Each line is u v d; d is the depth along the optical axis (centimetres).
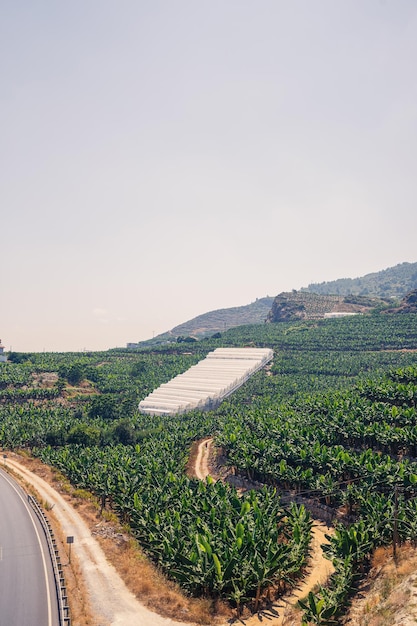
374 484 5906
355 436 7388
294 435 7688
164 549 4509
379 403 8200
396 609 3325
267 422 8781
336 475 6756
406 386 8769
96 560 4559
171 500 5962
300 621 3666
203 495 6031
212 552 4278
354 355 19462
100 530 5388
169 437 9956
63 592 3719
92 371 17638
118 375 18312
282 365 18762
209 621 3703
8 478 7469
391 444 7219
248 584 4006
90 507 6309
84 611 3581
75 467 7675
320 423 8331
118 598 3884
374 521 4956
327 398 9225
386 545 4775
